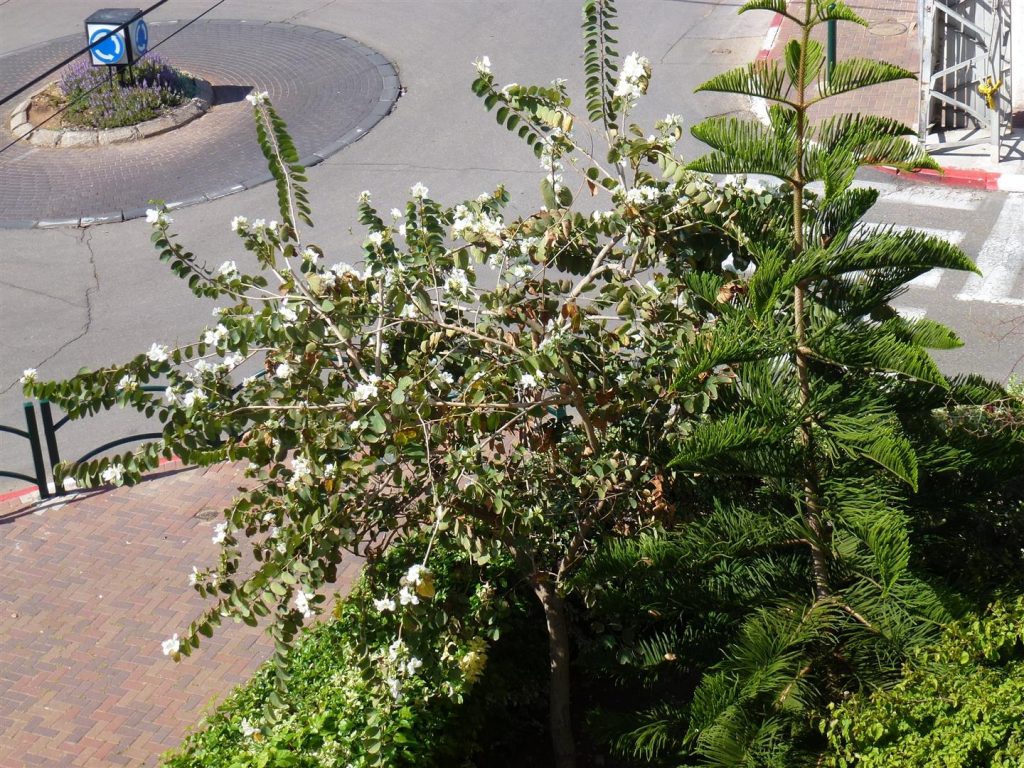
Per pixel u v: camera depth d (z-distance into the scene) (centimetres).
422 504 629
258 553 604
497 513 630
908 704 556
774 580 641
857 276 621
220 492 1052
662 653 672
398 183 1653
